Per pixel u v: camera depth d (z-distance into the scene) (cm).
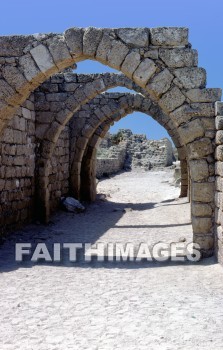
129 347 432
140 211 1625
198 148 819
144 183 2786
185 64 829
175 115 830
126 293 617
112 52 848
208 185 811
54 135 1351
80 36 860
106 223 1341
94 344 441
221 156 734
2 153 1049
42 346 437
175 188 2377
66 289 639
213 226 806
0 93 880
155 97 853
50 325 496
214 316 513
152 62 835
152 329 478
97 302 577
